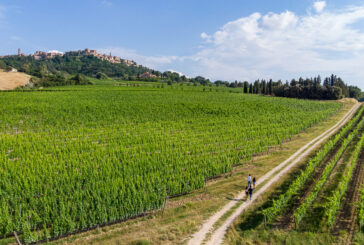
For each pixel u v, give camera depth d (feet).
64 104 233.96
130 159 104.37
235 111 247.09
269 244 55.01
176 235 57.21
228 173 102.06
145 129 169.37
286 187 83.56
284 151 131.34
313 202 73.10
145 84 560.20
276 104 301.84
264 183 87.92
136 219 67.31
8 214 59.82
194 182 84.23
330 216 59.47
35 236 55.01
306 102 330.54
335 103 336.29
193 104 276.21
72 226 58.85
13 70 525.75
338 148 133.18
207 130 168.66
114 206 66.28
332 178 91.61
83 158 103.09
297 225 61.26
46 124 172.04
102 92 343.46
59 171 87.30
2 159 93.20
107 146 125.59
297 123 193.26
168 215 68.33
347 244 55.01
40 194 76.13
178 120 200.44
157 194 74.33
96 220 62.39
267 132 161.27
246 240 55.72
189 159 105.40
